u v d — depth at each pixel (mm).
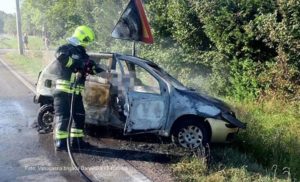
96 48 17688
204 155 6152
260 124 8266
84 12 18344
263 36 9977
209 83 11664
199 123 6754
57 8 22562
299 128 8328
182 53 12547
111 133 7645
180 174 5672
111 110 7008
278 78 9859
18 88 13305
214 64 11352
